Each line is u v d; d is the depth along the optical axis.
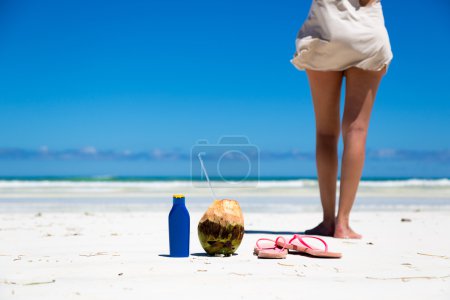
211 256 4.15
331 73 5.83
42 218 7.86
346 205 5.68
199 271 3.46
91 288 2.94
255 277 3.29
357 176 5.64
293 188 21.22
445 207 11.20
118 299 2.68
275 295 2.80
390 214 9.11
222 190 18.14
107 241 5.10
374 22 5.57
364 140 5.66
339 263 3.91
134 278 3.22
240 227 4.14
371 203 12.50
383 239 5.53
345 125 5.69
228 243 4.10
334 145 6.01
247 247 4.69
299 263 3.87
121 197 14.11
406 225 7.12
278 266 3.71
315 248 4.34
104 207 10.45
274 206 11.18
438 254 4.46
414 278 3.32
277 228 6.64
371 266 3.79
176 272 3.42
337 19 5.56
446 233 6.14
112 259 3.96
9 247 4.66
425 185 27.14
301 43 5.73
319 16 5.64
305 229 6.56
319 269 3.62
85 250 4.46
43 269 3.52
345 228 5.67
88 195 15.21
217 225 4.07
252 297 2.75
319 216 8.62
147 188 21.97
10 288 2.93
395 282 3.19
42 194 15.86
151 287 2.97
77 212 9.17
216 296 2.77
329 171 5.97
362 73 5.64
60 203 11.56
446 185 27.22
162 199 13.19
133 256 4.11
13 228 6.38
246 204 11.79
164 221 7.38
